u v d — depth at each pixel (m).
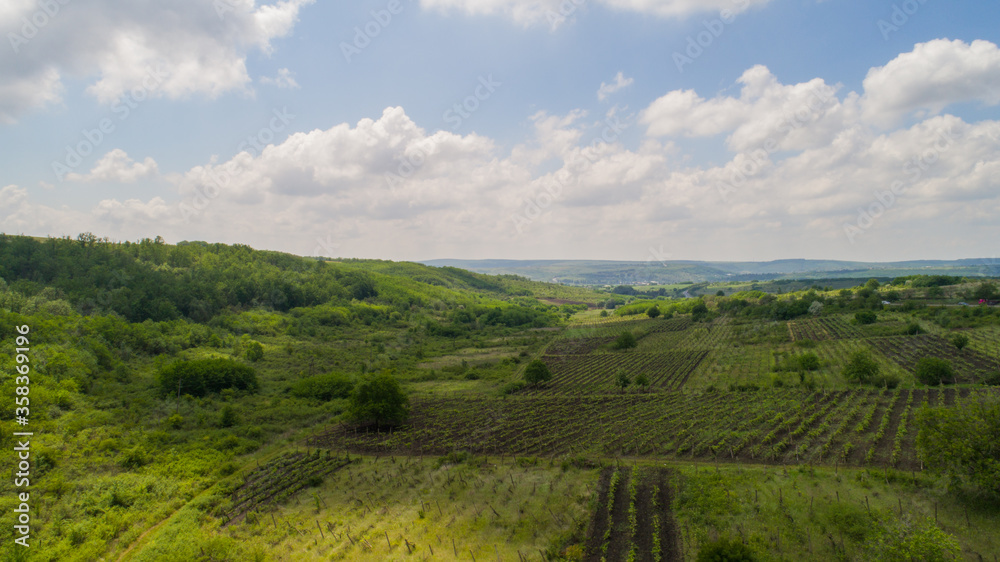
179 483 45.12
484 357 124.62
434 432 60.59
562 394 81.38
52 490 40.59
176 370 73.88
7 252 128.75
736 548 25.91
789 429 52.56
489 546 32.12
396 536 34.34
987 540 28.38
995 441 31.38
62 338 78.62
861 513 31.80
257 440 58.31
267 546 34.50
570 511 35.91
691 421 58.00
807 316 145.12
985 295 130.75
